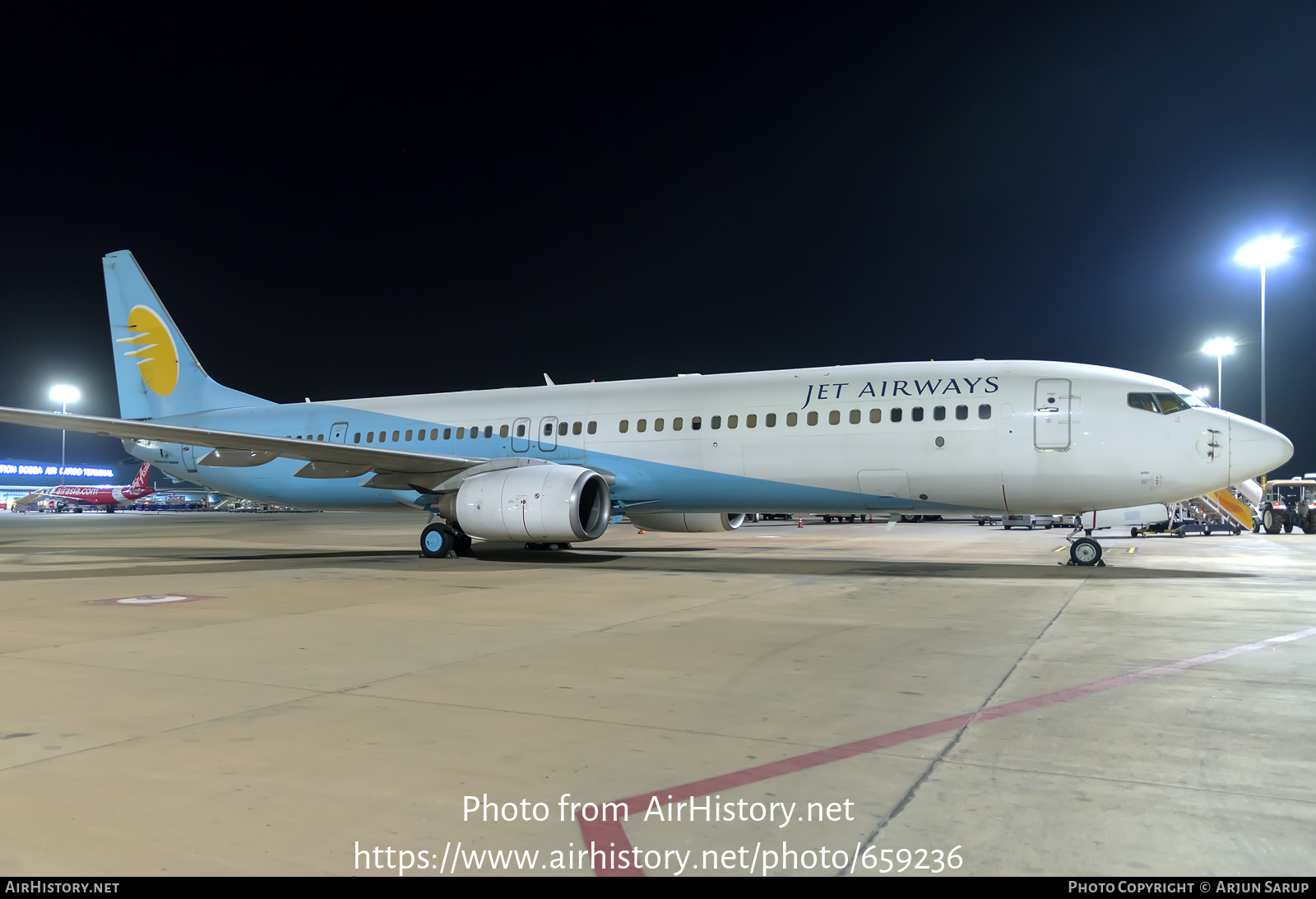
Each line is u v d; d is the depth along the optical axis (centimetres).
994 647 724
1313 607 974
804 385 1543
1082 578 1314
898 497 1462
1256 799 369
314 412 1992
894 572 1425
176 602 1042
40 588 1217
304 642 755
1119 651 705
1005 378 1410
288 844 329
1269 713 510
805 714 512
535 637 781
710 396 1605
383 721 499
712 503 1611
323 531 3591
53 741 458
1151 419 1327
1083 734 466
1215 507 3086
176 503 8306
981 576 1347
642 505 1669
